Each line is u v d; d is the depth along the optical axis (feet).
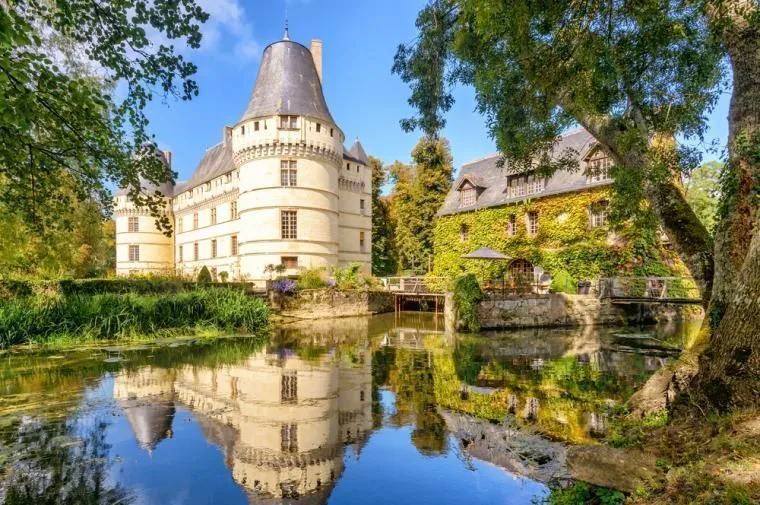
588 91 21.20
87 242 89.25
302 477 16.08
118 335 47.91
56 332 45.32
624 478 12.33
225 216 125.39
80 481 15.35
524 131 25.96
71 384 28.94
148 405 24.41
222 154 136.98
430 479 16.06
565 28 19.69
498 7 15.75
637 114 23.54
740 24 17.93
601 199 72.08
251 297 68.03
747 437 11.79
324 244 101.45
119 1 15.34
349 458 17.76
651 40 20.21
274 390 28.09
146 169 19.44
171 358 38.70
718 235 19.62
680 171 24.07
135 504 13.88
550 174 30.30
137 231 156.76
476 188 95.76
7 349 41.63
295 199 98.02
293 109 98.27
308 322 73.61
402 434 20.44
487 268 89.92
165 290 66.80
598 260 72.54
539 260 81.05
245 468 16.69
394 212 166.40
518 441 19.48
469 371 34.04
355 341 50.90
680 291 69.67
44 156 17.74
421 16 27.17
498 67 21.29
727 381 14.12
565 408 24.23
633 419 19.44
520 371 34.01
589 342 50.03
